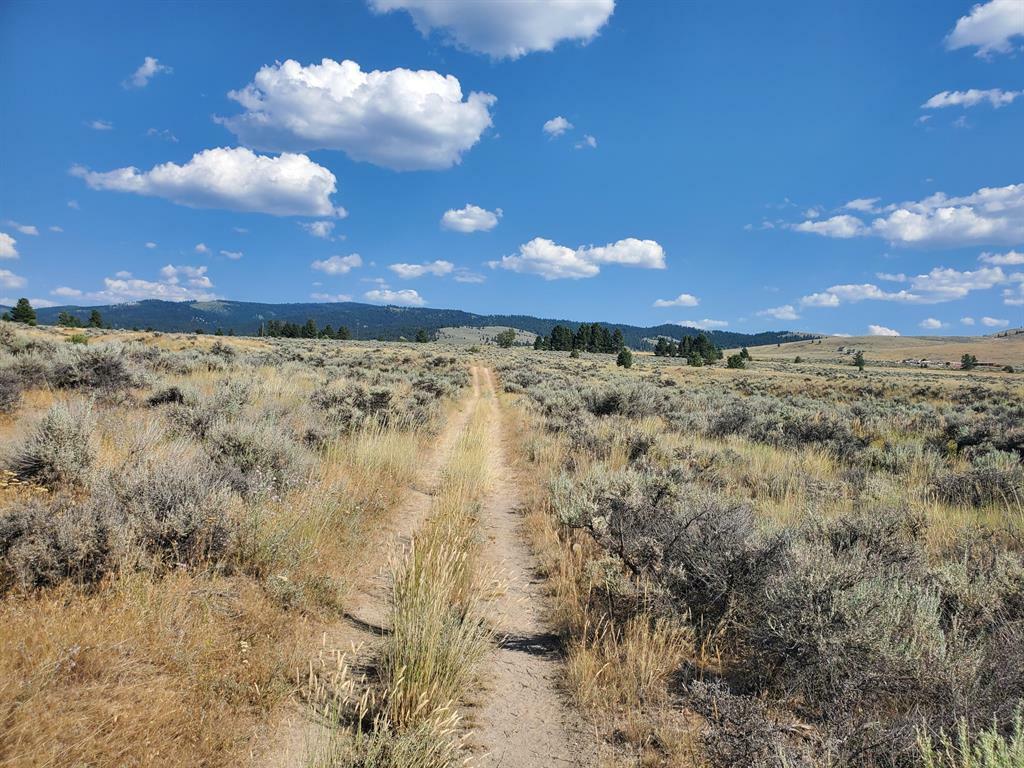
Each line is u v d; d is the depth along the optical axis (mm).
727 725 3455
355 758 3109
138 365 18172
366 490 9203
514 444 17109
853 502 9281
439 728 3346
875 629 3961
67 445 6426
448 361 58500
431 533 6793
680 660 4625
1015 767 2732
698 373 71500
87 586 4277
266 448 8148
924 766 3137
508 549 7828
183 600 4293
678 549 5664
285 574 5234
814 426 18078
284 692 3697
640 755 3555
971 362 116688
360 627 5094
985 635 4371
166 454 7043
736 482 11461
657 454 13312
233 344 55062
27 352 15586
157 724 3084
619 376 57000
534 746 3666
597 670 4438
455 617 4727
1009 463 11281
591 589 5801
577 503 6930
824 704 3814
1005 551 5812
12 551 4109
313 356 45250
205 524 5219
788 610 4238
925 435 18375
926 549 6672
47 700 2996
